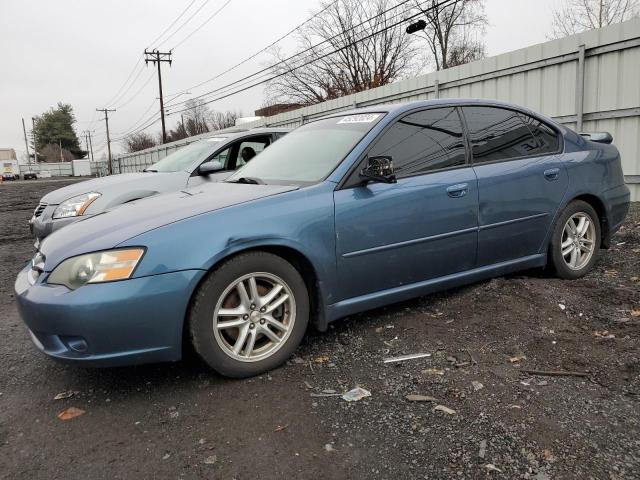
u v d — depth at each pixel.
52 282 2.70
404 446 2.21
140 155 42.72
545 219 4.07
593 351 2.96
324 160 3.45
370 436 2.30
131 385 2.92
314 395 2.69
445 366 2.92
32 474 2.16
